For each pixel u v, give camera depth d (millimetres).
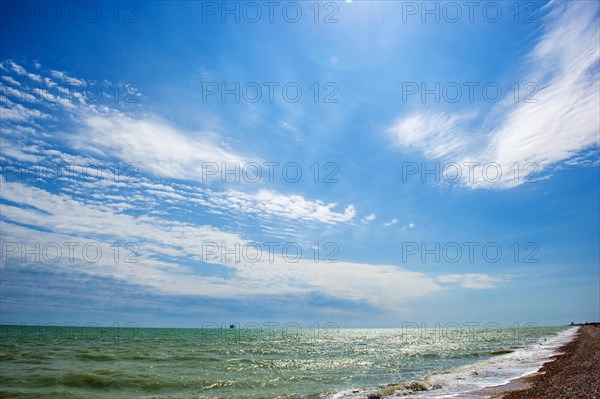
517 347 63344
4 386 24359
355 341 102812
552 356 41938
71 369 31672
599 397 17453
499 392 21359
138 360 40469
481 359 46562
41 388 23922
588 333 89188
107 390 24000
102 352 48688
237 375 30812
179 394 23094
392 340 109125
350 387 25594
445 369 36344
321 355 53031
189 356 46406
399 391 22344
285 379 29125
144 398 21703
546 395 19234
